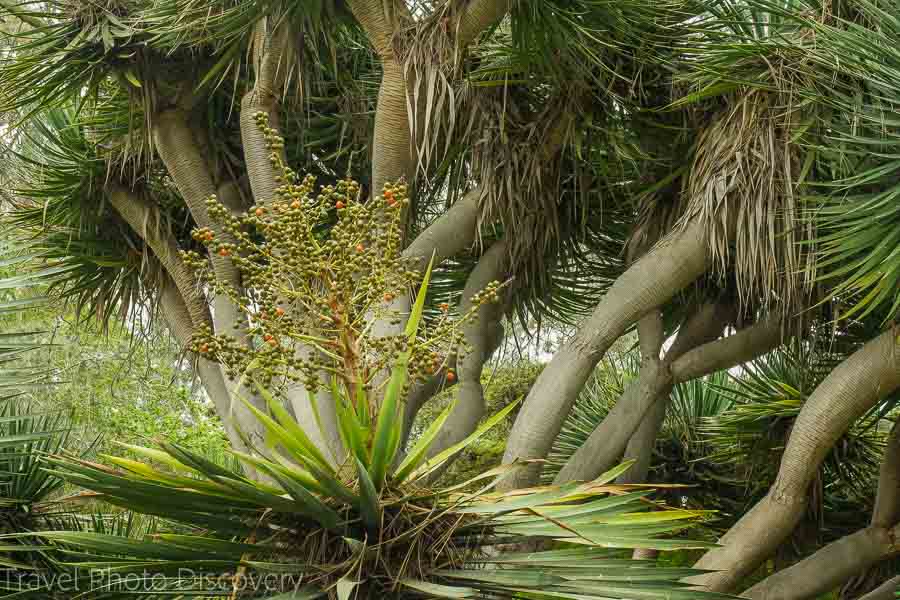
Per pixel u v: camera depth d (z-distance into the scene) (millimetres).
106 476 2668
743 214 4199
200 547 2787
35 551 4309
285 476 2576
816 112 4250
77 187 5367
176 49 4852
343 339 2891
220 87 5223
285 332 2840
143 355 8773
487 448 8555
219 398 4973
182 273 5289
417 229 5816
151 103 4918
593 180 5543
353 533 2814
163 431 8617
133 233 5617
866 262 3807
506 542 2990
